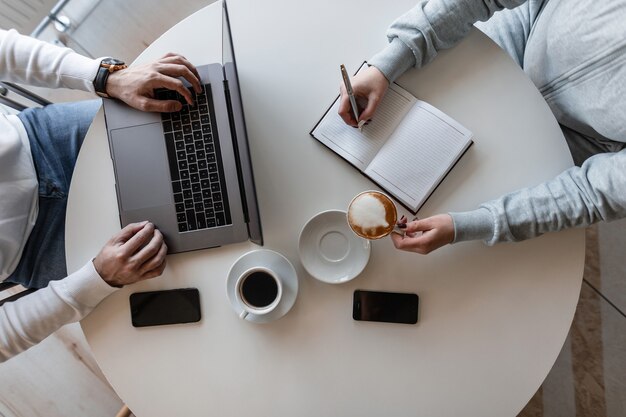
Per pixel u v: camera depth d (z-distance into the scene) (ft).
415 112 2.70
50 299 2.69
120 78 2.77
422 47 2.66
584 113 2.76
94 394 4.92
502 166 2.72
